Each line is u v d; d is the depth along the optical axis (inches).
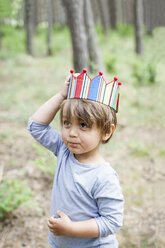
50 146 69.4
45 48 642.2
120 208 57.4
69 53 552.1
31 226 118.3
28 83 349.4
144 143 211.3
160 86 343.3
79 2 202.2
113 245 63.7
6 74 402.6
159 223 127.3
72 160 62.3
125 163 179.9
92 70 308.5
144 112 270.1
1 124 229.0
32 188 144.2
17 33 637.9
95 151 61.8
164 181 162.2
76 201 58.7
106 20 670.5
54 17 842.2
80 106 56.0
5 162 169.0
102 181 57.4
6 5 531.8
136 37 503.5
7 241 110.3
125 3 866.8
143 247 112.0
